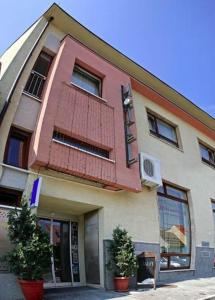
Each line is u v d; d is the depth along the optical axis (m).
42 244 7.88
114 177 11.13
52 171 9.91
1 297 7.78
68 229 11.70
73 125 10.73
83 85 12.55
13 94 9.96
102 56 14.23
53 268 10.73
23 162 9.70
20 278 7.73
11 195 9.12
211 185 18.11
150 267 10.53
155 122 16.06
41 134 9.62
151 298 8.67
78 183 10.68
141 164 12.61
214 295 9.25
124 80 13.99
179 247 14.34
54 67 11.32
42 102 10.63
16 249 7.71
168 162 15.20
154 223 12.99
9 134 9.70
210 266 15.38
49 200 10.23
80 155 10.39
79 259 11.45
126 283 9.88
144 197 13.00
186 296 9.02
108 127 11.96
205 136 19.56
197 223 15.55
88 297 8.66
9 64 10.52
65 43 12.03
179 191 15.63
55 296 8.69
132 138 12.58
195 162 17.31
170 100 17.20
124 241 10.43
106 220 11.12
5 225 8.48
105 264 10.43
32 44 11.41
